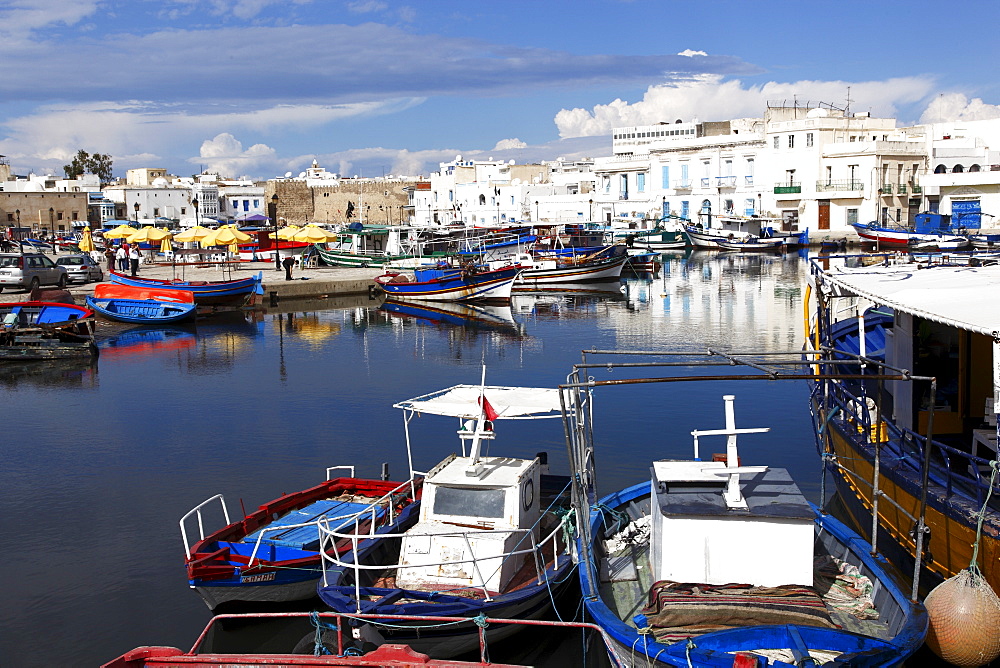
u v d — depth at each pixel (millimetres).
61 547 13625
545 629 11055
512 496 10938
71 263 47531
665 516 9406
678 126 137500
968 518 9672
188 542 13734
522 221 93500
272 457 18125
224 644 10883
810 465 16969
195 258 63125
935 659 9672
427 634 9828
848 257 18344
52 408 22781
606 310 42812
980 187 72000
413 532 10688
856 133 82812
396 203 117125
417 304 45938
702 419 20453
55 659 10469
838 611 9641
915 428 12758
